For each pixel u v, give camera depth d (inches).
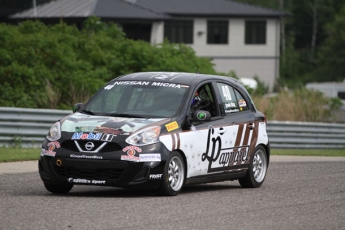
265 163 1435.8
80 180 1146.7
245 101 1411.2
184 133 1216.2
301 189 1366.9
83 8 5644.7
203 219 968.3
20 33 3115.2
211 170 1284.4
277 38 7116.1
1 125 2023.9
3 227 872.9
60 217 946.1
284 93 3410.4
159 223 924.0
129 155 1136.8
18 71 2731.3
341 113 3528.5
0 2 5969.5
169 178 1182.9
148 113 1229.1
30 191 1232.8
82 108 1267.2
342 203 1173.1
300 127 2719.0
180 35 6692.9
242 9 6948.8
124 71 3016.7
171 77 1309.1
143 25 5994.1
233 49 6948.8
